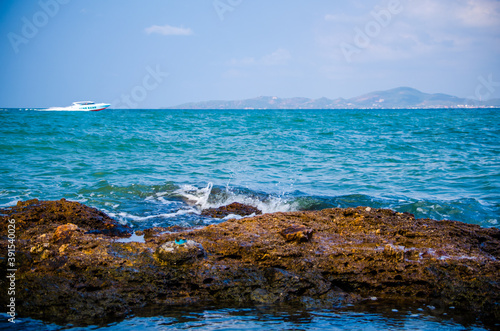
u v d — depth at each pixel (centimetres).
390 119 5872
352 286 605
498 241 730
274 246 642
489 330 502
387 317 532
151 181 1347
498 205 1123
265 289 579
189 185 1282
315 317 526
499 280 584
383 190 1309
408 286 601
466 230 756
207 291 573
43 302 523
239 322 508
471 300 564
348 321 517
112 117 6003
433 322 520
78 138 2472
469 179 1457
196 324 500
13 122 3928
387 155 2066
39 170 1491
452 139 2766
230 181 1391
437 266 618
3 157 1756
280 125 4309
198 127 3872
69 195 1146
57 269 569
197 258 612
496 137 2861
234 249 638
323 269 611
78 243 635
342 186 1362
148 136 2780
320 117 6662
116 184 1279
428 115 7919
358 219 769
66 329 483
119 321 505
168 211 1026
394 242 688
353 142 2619
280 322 510
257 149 2245
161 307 542
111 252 611
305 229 685
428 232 728
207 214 1005
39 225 737
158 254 606
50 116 6022
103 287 552
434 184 1394
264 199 1158
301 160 1897
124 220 921
